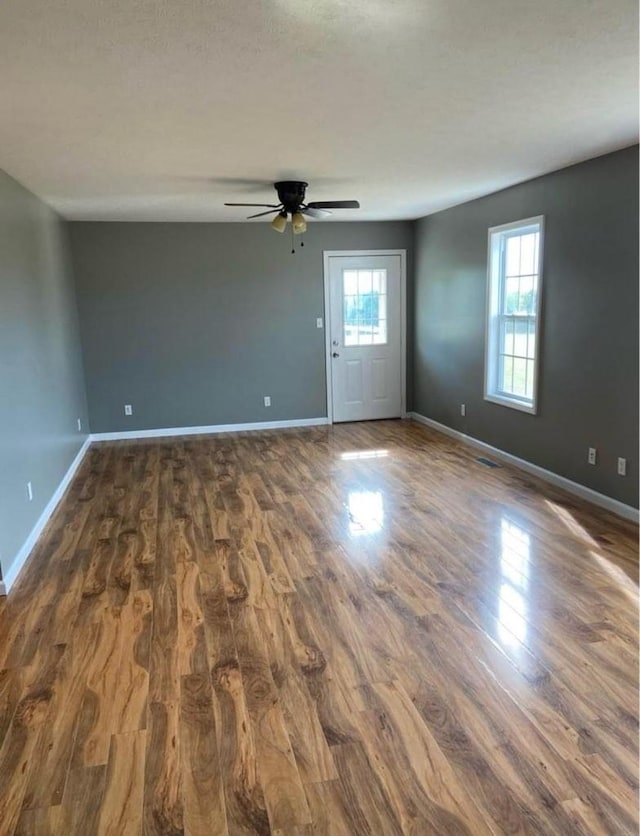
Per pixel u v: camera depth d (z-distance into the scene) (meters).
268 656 2.58
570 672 2.41
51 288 5.16
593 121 3.14
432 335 6.91
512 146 3.66
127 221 6.48
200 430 7.08
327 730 2.12
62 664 2.56
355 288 7.22
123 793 1.87
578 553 3.49
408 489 4.76
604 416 4.14
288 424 7.32
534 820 1.74
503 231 5.23
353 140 3.42
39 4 1.76
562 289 4.47
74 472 5.50
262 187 4.71
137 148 3.43
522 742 2.04
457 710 2.21
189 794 1.86
